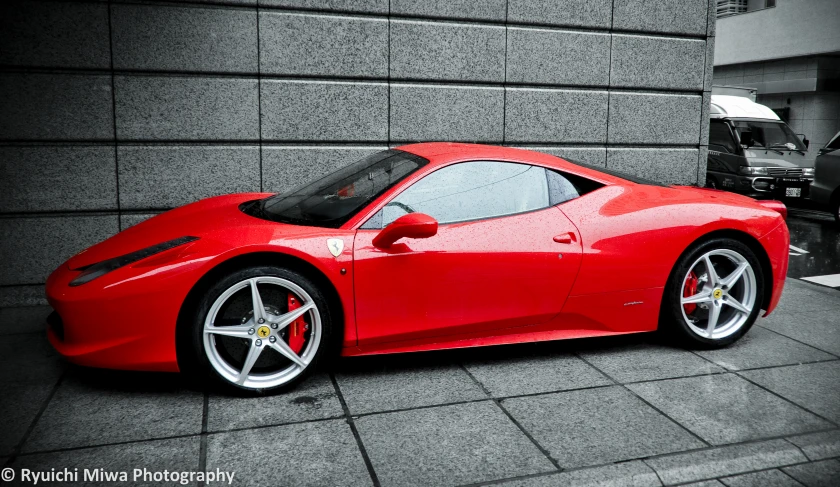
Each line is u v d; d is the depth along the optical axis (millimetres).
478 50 5988
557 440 2775
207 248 3066
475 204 3535
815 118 18516
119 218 5172
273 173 5527
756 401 3221
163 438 2748
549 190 3721
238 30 5289
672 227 3773
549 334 3689
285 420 2932
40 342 4016
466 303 3438
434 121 5941
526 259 3482
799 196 11883
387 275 3264
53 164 4953
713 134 12734
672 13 6625
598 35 6379
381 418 2963
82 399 3137
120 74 5055
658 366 3689
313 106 5566
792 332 4387
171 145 5262
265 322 3117
